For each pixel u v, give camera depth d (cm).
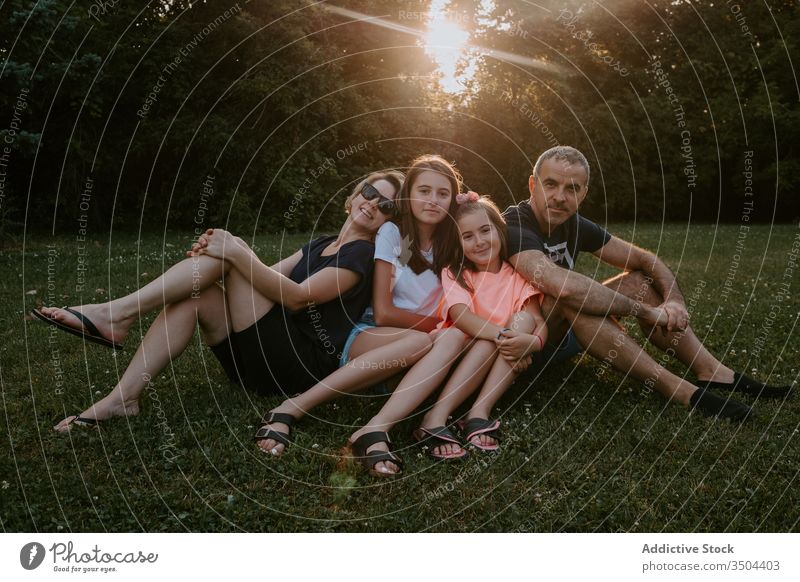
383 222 294
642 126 1795
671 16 1834
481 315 290
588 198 1766
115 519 211
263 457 246
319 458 247
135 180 1305
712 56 1825
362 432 253
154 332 275
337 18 1355
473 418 270
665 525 212
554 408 300
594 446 262
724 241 1134
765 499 223
